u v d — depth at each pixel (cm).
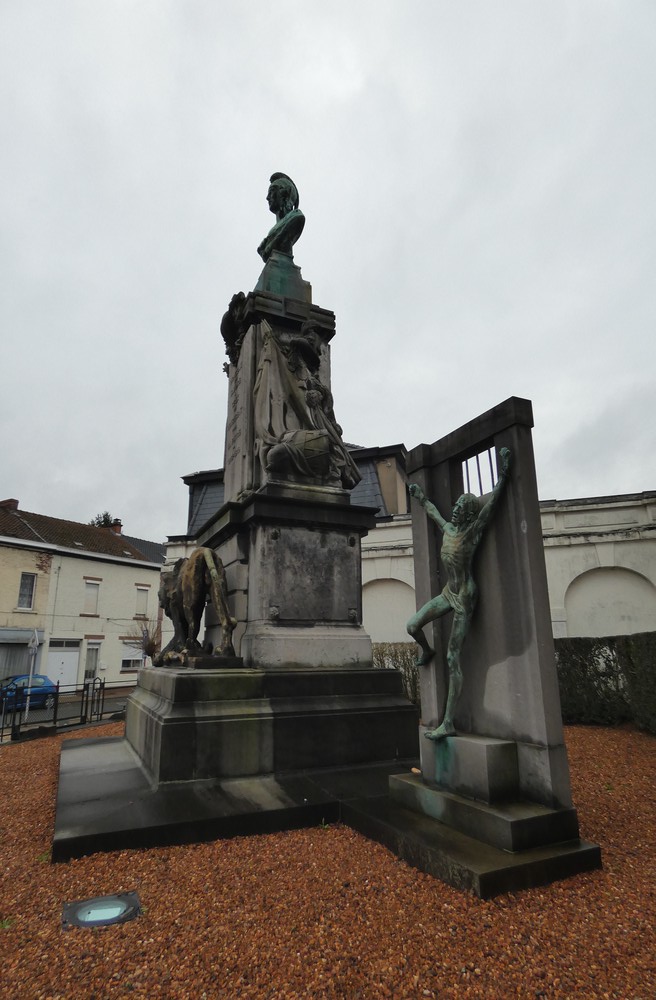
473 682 400
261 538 619
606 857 333
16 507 3262
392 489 1858
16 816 466
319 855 352
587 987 213
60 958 242
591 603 1423
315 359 788
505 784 349
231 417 847
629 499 1434
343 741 527
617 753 704
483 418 414
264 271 853
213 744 477
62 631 2886
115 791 449
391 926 261
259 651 574
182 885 312
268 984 221
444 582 443
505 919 262
